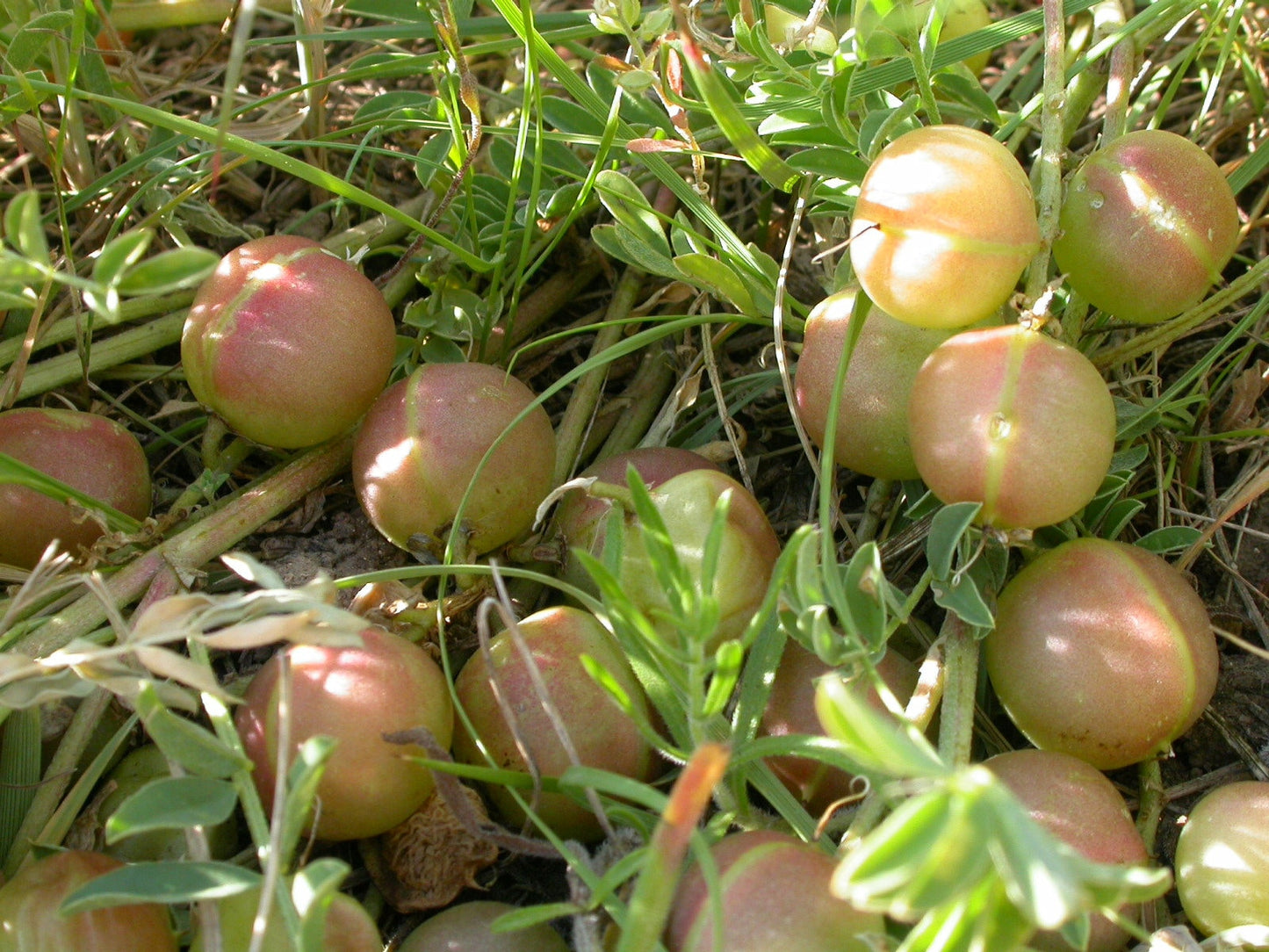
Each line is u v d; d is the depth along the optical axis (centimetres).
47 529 17
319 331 17
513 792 14
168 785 13
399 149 24
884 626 14
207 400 18
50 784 15
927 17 18
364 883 16
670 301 21
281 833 12
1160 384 21
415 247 20
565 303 22
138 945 13
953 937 11
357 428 19
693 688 13
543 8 27
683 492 16
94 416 18
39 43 18
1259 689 18
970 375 14
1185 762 18
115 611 15
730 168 24
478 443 17
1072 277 17
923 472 15
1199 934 15
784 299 19
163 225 21
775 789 15
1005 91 25
